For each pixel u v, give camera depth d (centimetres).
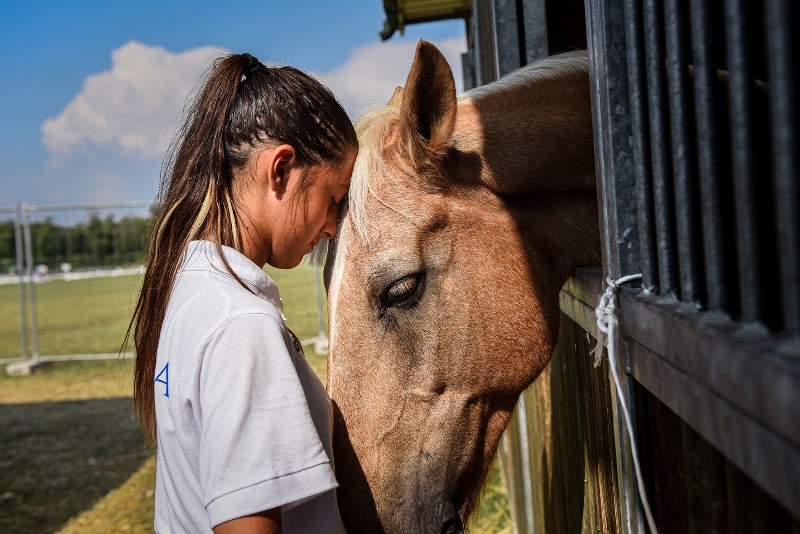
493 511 434
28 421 704
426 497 147
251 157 112
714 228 69
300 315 1252
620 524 113
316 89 117
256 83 114
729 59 61
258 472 92
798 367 46
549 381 232
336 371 148
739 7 60
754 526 61
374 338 147
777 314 76
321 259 161
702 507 74
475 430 155
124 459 569
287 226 116
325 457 98
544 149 161
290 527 104
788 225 52
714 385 61
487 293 153
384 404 146
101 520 445
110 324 1439
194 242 111
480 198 157
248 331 99
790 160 52
